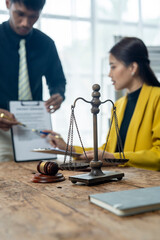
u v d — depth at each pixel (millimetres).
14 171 1237
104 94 3598
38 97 2068
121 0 3971
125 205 578
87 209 619
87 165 917
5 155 1816
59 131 3637
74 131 3682
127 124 1711
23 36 1887
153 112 1515
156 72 3053
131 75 1681
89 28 3828
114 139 1721
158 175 1027
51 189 837
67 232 489
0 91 1911
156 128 1449
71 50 3674
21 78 1906
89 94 3787
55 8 3531
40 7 1753
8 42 1874
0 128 1646
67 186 873
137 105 1576
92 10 3822
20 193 801
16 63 1911
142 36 4105
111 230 491
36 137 1686
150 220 537
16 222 553
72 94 3711
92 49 3828
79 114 3719
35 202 697
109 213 588
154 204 590
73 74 3711
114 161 976
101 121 3570
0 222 557
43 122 1743
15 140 1638
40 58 2027
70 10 3604
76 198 720
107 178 896
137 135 1540
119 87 1739
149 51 3033
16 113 1699
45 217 575
